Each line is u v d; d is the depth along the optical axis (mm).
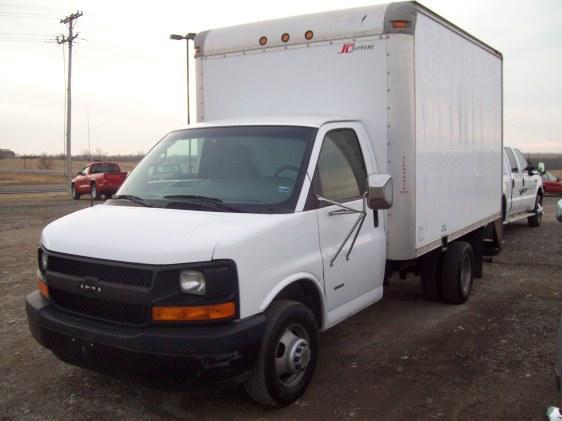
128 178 5367
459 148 7152
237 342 3816
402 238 5660
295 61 6047
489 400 4551
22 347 5887
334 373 5133
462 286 7289
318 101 5934
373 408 4430
